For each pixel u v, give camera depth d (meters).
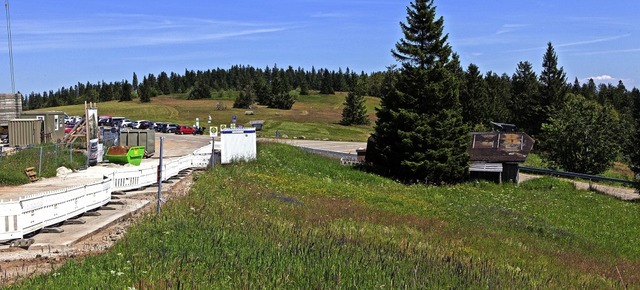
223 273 9.77
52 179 27.88
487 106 92.62
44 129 40.94
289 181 33.72
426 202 32.16
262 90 155.25
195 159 36.06
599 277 15.88
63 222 16.06
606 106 61.25
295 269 10.47
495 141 50.59
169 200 19.92
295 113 136.50
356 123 119.69
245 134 39.19
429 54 49.56
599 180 49.38
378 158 49.00
